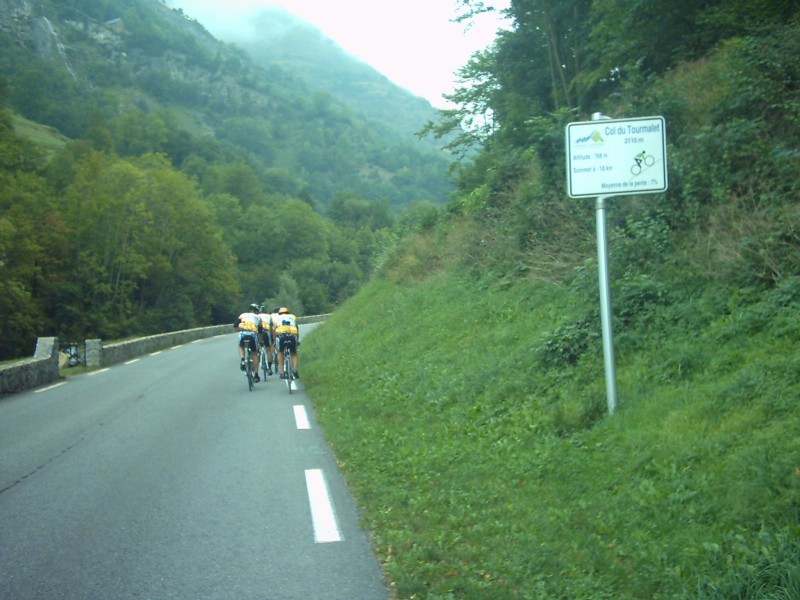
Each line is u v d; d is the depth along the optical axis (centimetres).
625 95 1420
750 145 1023
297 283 8975
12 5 18800
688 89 1357
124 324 5994
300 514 607
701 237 959
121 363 2344
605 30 1897
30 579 478
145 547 535
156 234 6406
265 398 1320
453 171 3116
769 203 928
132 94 19088
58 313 5653
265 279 8919
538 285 1342
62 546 541
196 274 7050
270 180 14338
